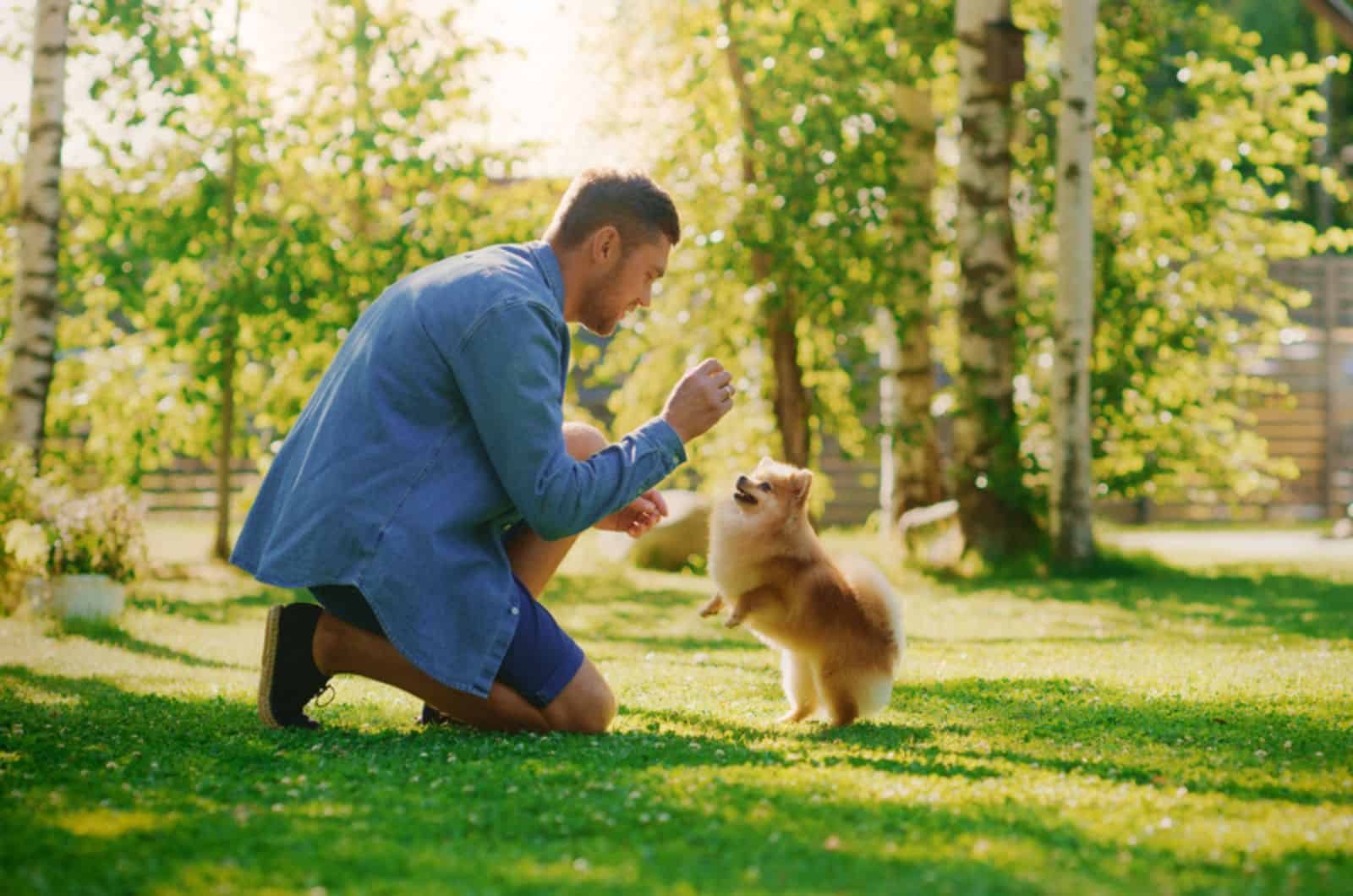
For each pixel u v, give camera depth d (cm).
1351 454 2036
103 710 381
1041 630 708
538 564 365
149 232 1163
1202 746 331
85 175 1164
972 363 1145
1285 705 405
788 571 388
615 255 348
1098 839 223
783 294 1219
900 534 1226
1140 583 1035
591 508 331
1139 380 1251
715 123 1317
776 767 283
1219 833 228
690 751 303
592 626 765
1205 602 879
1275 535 1778
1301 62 1290
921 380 1316
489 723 336
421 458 322
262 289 1134
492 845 217
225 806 244
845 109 1194
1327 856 214
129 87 1108
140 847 212
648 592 1033
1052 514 1117
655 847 214
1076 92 1073
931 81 1279
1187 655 564
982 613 810
